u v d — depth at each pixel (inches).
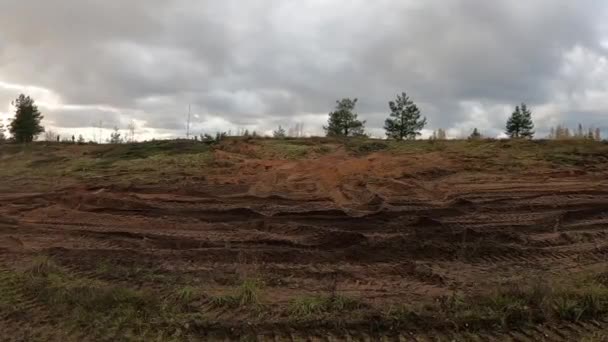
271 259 269.0
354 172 570.9
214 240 319.0
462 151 674.8
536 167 582.9
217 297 203.5
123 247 304.2
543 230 335.6
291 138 858.1
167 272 244.5
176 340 170.7
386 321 179.0
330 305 193.9
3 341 173.2
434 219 368.5
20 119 1384.1
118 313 190.5
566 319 182.1
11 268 258.2
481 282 225.8
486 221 365.1
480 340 168.2
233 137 881.5
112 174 647.8
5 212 429.1
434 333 173.0
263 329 177.2
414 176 550.9
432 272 238.2
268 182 556.4
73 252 284.5
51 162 807.1
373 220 374.3
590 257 269.6
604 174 546.6
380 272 243.1
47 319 189.3
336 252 277.4
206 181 574.9
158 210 426.6
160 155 767.1
